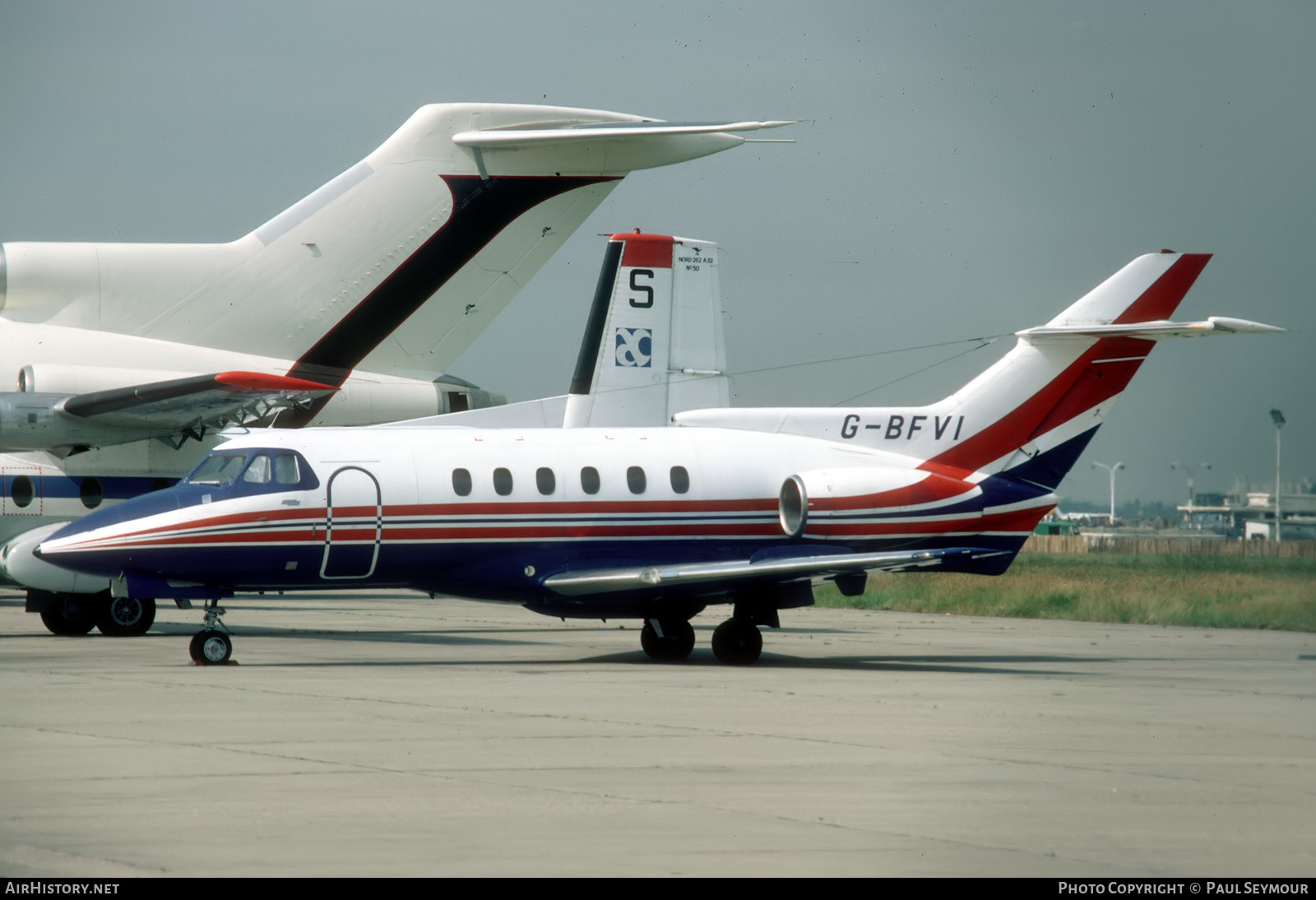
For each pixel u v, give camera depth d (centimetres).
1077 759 3756
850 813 2986
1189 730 4375
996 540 6962
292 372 8356
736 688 5328
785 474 6831
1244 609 10850
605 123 8762
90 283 8069
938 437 7050
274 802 2991
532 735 3975
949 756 3744
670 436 6806
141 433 7788
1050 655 7400
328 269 8431
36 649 6744
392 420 8519
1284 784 3425
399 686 5181
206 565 5950
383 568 6225
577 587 6366
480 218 8612
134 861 2486
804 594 6500
